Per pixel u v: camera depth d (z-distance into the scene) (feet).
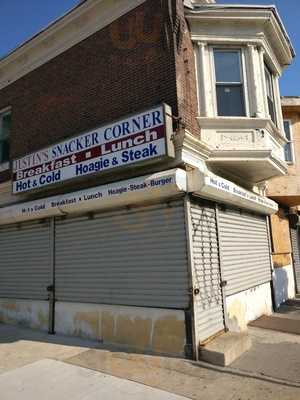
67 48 34.27
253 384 17.93
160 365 20.81
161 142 24.14
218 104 29.07
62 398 16.85
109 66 30.53
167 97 26.21
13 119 38.75
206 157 27.25
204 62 28.94
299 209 52.60
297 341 25.31
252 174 32.12
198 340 21.98
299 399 16.14
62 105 33.81
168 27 27.09
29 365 21.42
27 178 33.12
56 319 29.63
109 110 29.86
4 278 35.04
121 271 25.90
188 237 22.86
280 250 45.98
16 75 39.27
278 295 39.83
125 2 30.12
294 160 46.91
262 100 29.30
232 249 29.04
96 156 27.73
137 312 24.66
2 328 31.73
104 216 27.45
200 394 16.85
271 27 30.68
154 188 23.08
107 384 18.24
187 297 22.40
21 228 34.12
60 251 30.25
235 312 28.02
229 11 29.07
